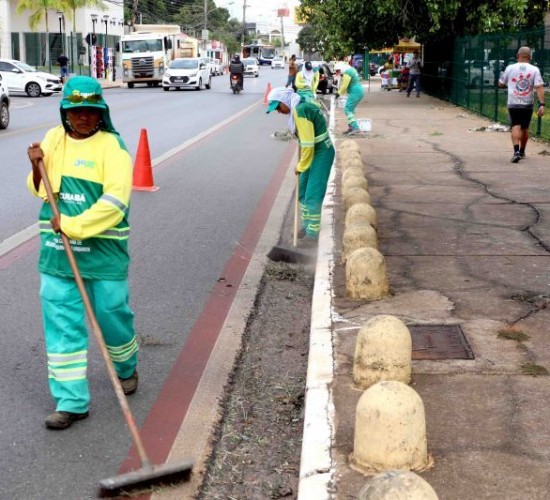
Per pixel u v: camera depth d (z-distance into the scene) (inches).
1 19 2237.9
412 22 1179.9
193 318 253.8
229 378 207.8
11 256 319.9
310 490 135.6
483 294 238.1
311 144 320.5
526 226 332.8
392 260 279.6
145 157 477.4
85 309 167.5
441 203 388.2
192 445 171.0
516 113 528.1
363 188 365.4
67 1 2079.2
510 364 183.6
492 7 1139.9
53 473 158.1
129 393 195.3
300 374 211.8
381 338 171.5
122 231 175.6
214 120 924.0
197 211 416.2
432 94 1398.9
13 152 625.0
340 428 156.1
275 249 326.0
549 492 130.9
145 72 1779.0
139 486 149.7
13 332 236.1
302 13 1381.6
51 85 1413.6
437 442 148.1
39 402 189.9
